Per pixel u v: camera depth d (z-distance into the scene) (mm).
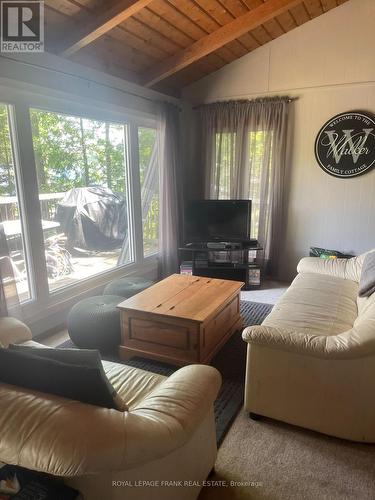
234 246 4344
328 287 2902
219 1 3213
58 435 941
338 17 3896
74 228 3512
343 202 4230
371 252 3068
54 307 3156
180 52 3771
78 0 2564
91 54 3236
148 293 2801
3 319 2088
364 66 3883
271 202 4469
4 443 958
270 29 3961
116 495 1071
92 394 1102
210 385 1417
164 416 1190
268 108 4297
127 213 4211
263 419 2002
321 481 1597
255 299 3945
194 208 4410
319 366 1767
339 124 4082
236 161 4566
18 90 2670
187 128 4934
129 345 2611
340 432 1806
